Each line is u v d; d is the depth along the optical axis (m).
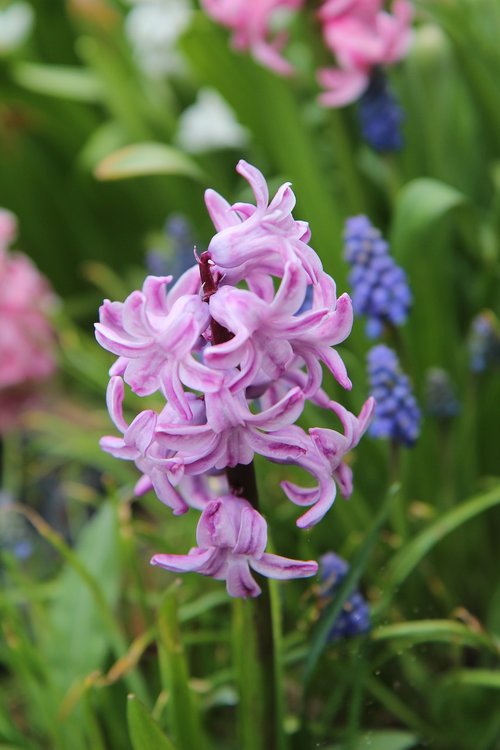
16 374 1.15
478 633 0.82
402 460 0.91
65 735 0.87
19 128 1.22
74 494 1.06
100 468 1.11
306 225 0.71
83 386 1.19
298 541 0.90
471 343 0.93
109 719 0.85
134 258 1.25
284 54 1.13
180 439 0.71
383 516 0.81
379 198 1.08
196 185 1.16
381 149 0.99
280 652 0.80
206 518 0.72
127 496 0.96
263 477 0.88
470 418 0.95
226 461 0.71
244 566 0.73
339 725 0.88
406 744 0.84
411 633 0.82
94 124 1.21
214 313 0.70
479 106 1.04
